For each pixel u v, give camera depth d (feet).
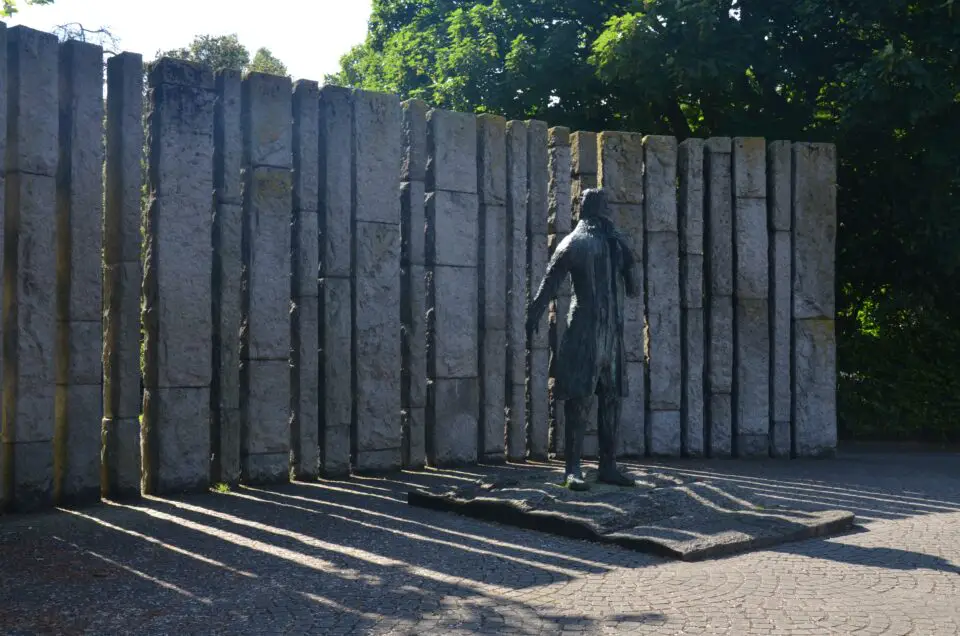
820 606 19.12
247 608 19.13
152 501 33.53
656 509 27.76
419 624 17.95
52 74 32.81
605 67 55.31
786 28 58.90
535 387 45.83
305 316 39.14
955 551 24.58
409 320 42.65
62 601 19.75
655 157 47.88
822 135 57.77
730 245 48.44
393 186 41.91
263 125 38.34
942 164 52.24
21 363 31.63
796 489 36.45
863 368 59.67
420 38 72.02
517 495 29.37
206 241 36.42
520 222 45.98
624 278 31.91
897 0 52.37
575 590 20.49
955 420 55.93
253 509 31.55
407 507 31.89
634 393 46.98
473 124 44.52
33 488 31.65
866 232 59.72
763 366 48.21
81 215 33.30
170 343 35.35
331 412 39.63
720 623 17.95
